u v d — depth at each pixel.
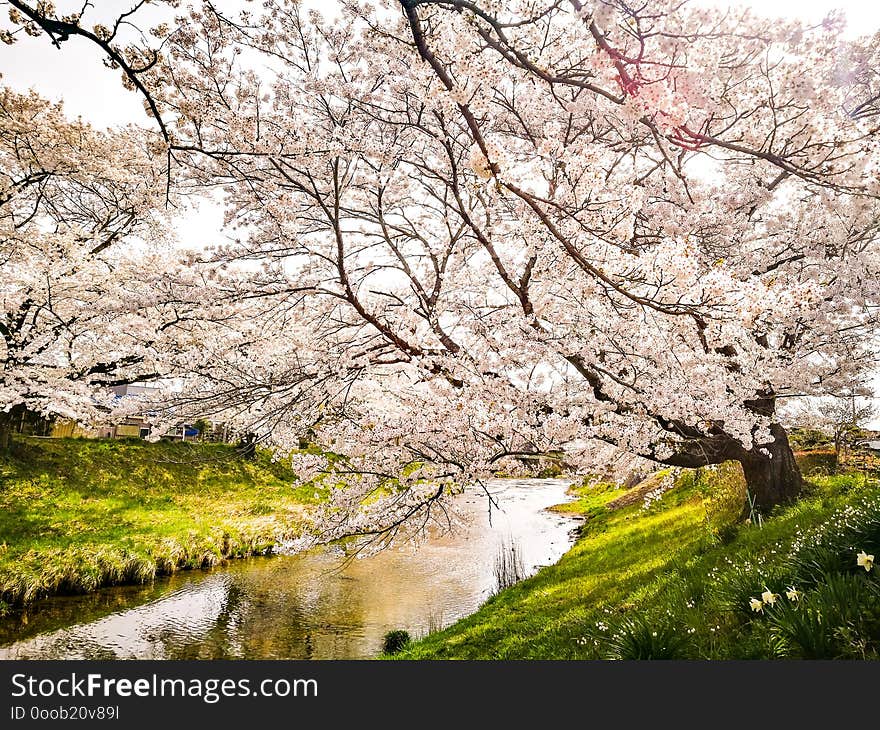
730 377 6.52
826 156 4.34
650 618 5.15
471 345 6.79
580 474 7.71
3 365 11.06
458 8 3.92
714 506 10.73
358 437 7.18
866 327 7.46
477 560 16.45
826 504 6.97
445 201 7.29
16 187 9.27
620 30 3.81
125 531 15.05
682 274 3.65
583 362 6.45
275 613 11.84
